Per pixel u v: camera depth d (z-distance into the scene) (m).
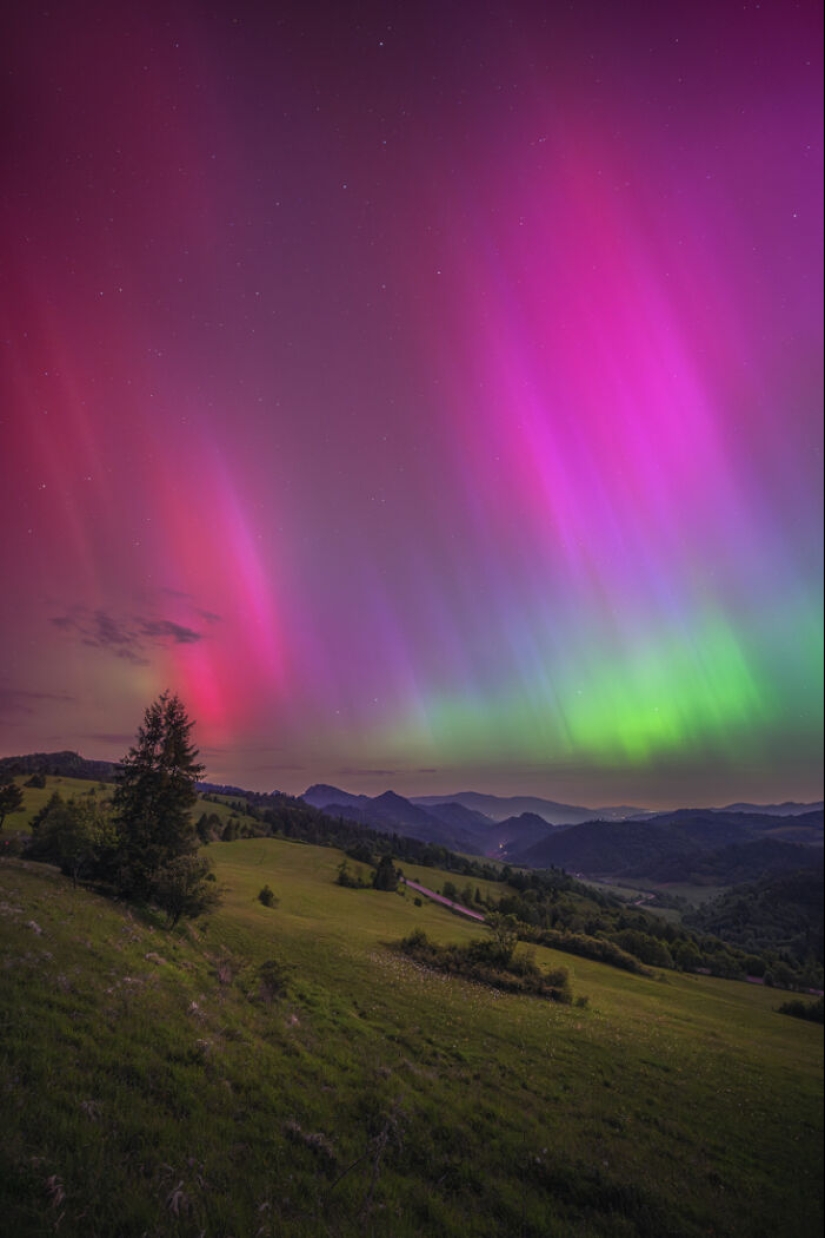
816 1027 62.19
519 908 106.44
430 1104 15.66
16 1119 8.74
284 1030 18.88
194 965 24.06
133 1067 12.07
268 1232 8.18
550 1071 22.33
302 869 106.75
